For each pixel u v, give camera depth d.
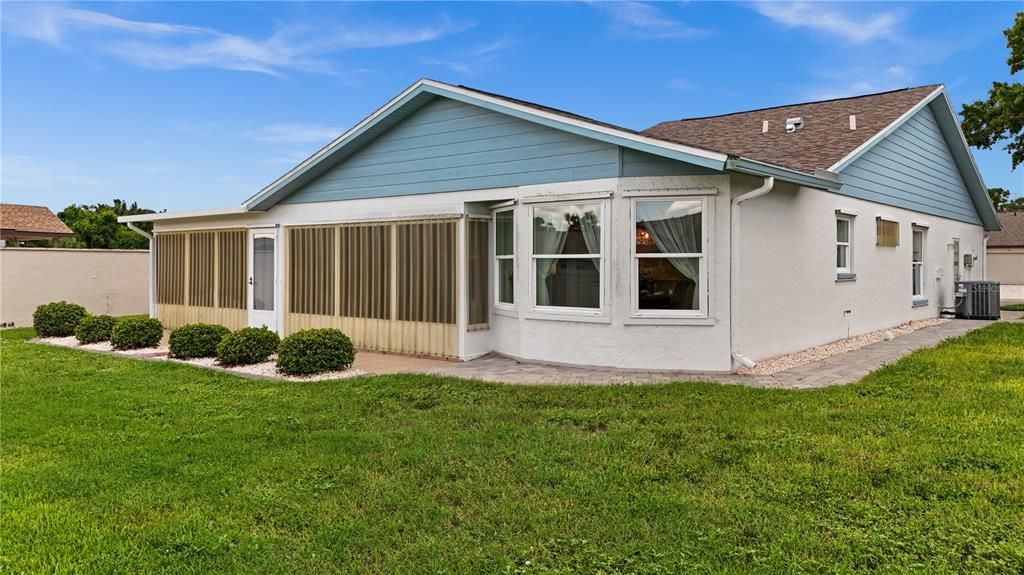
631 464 4.73
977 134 24.70
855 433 5.41
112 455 5.06
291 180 12.00
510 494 4.21
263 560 3.34
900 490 4.15
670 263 8.51
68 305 13.31
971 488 4.16
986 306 15.87
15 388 7.71
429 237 10.39
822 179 9.14
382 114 10.59
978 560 3.26
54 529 3.73
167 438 5.54
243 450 5.18
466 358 9.86
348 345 8.95
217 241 13.91
